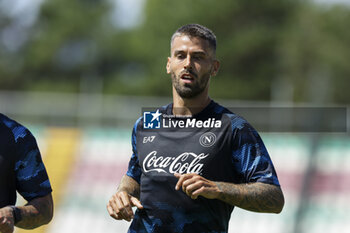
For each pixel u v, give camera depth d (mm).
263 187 12711
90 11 191500
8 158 12398
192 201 13016
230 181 13156
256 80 135250
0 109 47438
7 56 185375
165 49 135875
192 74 13219
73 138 40812
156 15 137125
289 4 140000
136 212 13703
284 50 137875
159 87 136625
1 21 185625
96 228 36531
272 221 35094
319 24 144875
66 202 37719
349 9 150000
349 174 35906
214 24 135750
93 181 38844
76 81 185250
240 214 35312
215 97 132250
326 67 143500
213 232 13109
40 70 186375
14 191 12664
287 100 137500
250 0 135875
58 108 47625
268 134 38969
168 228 13133
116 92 168375
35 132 41562
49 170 39500
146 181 13461
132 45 160000
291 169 37156
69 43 189125
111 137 40656
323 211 35062
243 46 133500
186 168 13078
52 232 36062
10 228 11656
